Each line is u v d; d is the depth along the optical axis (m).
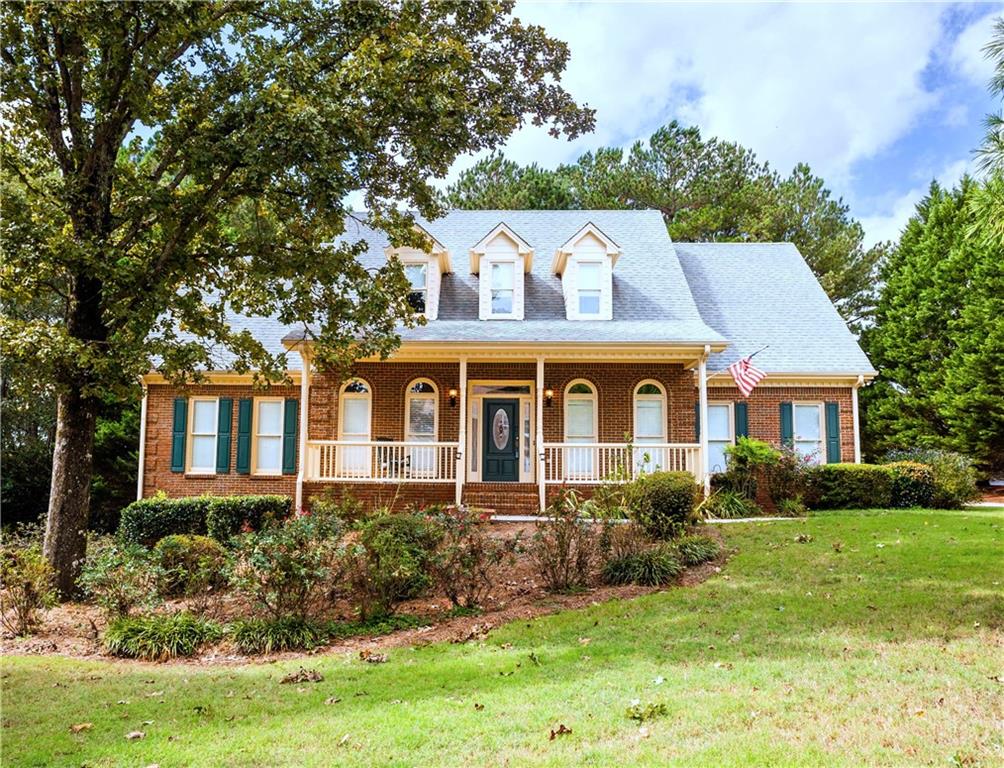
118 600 8.56
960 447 26.03
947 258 28.47
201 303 11.80
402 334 17.34
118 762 4.70
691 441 18.48
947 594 8.49
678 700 5.45
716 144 34.75
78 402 10.76
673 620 8.02
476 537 10.19
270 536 8.59
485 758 4.53
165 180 12.47
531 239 21.84
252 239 11.35
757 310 21.36
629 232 22.08
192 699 6.07
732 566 10.76
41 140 10.86
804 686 5.64
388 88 10.23
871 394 30.28
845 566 10.34
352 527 11.35
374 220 13.28
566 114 12.12
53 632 8.86
